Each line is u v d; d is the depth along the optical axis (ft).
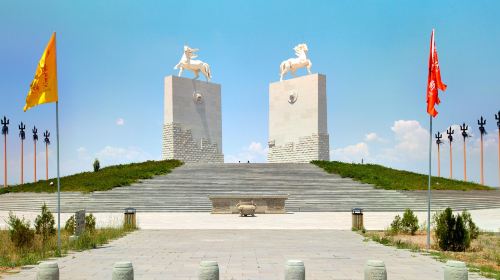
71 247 60.44
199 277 33.32
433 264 48.67
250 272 44.27
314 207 137.80
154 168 189.67
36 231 68.49
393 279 41.11
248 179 168.35
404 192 158.10
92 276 42.57
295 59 240.94
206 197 144.46
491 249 60.54
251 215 121.29
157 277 41.88
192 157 241.14
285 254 55.67
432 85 61.41
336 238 72.54
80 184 166.71
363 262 49.88
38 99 59.21
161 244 65.26
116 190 152.66
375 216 119.44
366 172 187.21
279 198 129.18
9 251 56.95
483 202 159.84
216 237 73.77
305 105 232.32
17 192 177.88
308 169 190.19
